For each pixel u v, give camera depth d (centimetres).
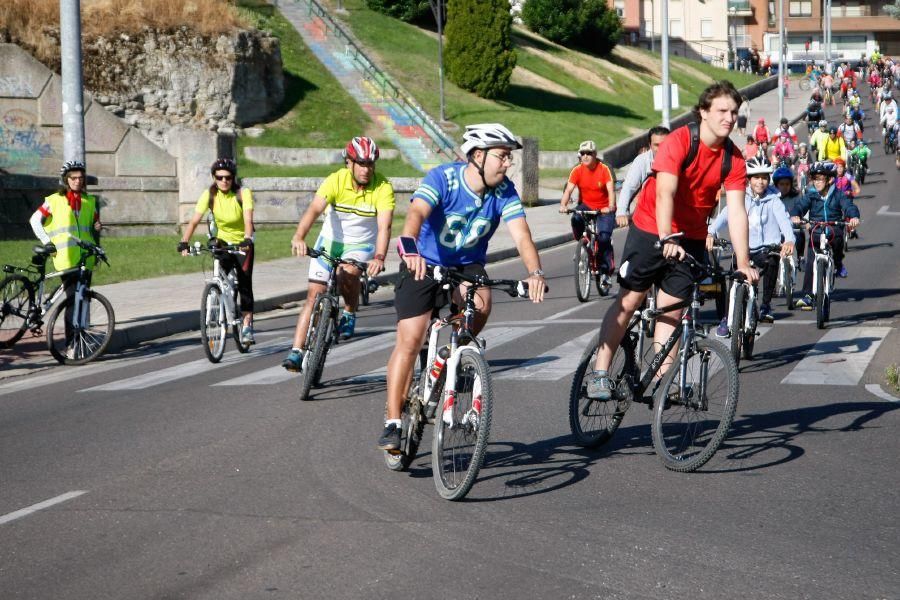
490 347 1324
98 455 845
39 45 3784
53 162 3195
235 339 1373
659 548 590
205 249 1327
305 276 2178
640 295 786
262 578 559
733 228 762
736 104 734
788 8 13025
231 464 797
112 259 2453
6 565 592
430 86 5509
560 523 638
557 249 2808
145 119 4097
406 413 756
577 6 7850
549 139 5138
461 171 706
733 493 693
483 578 551
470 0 5659
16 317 1477
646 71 8312
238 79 4306
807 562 564
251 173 3872
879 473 732
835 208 1489
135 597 538
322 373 1131
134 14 4134
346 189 1096
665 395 757
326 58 5303
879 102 7312
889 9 11600
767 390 1024
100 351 1397
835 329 1398
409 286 726
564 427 895
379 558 583
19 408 1081
